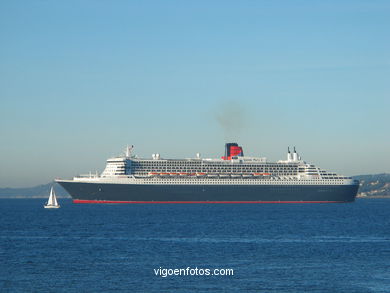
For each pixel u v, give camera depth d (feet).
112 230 465.47
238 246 355.36
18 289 234.17
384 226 510.58
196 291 231.30
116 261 297.12
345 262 295.28
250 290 232.53
